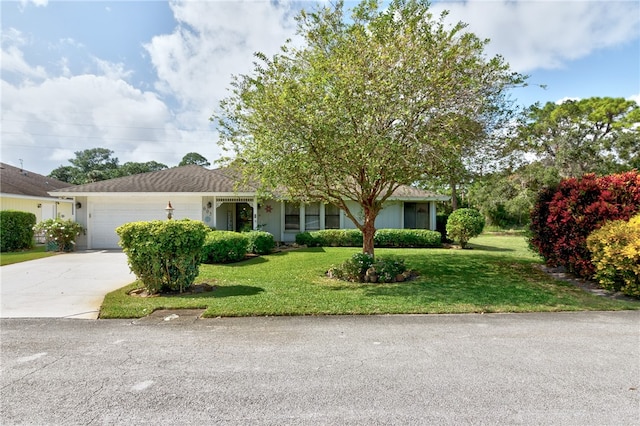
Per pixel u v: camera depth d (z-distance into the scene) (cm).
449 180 841
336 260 1139
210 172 1809
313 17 775
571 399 293
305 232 1625
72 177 5156
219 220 1720
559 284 796
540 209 938
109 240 1559
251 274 912
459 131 748
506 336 455
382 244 1587
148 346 416
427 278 869
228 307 576
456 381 325
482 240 2006
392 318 536
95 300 645
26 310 579
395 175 786
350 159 725
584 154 2364
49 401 289
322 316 543
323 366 358
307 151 730
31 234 1595
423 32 709
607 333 469
